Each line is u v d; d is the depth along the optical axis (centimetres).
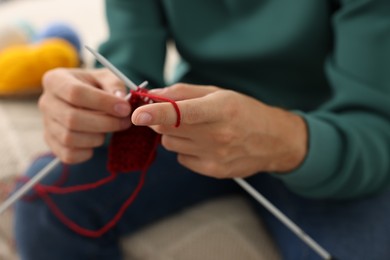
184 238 64
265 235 66
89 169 60
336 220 57
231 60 68
